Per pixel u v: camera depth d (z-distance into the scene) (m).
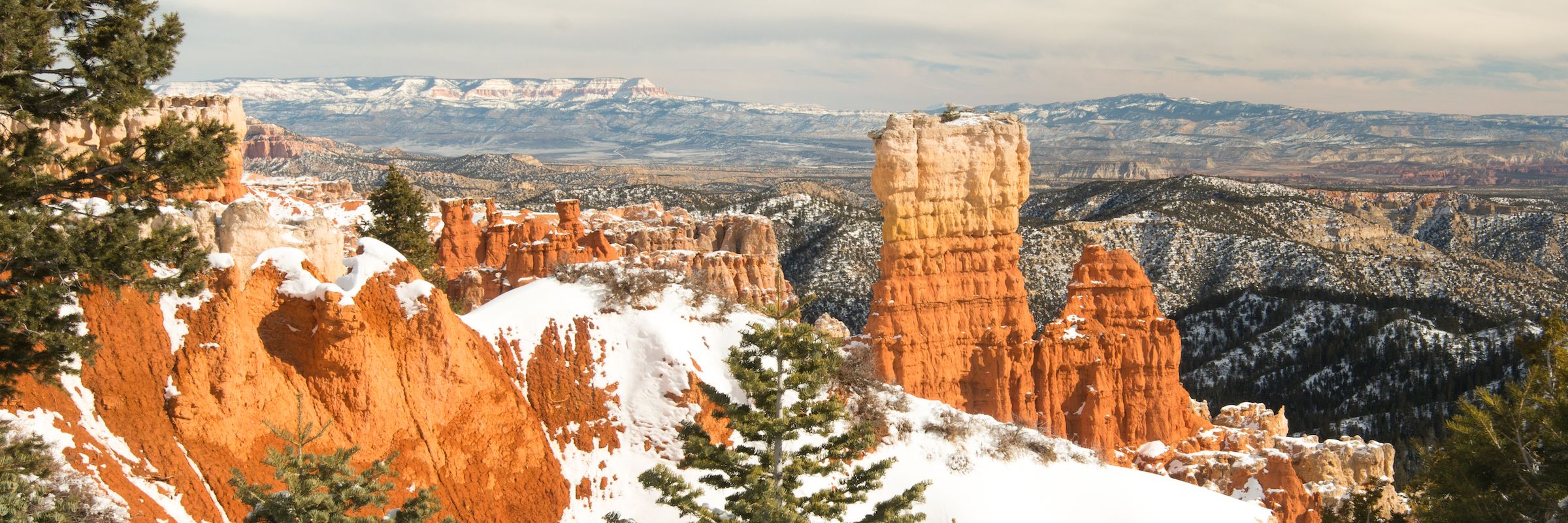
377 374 37.12
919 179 58.09
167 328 34.59
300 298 37.16
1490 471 36.28
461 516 37.69
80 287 32.78
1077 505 44.84
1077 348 60.66
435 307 39.09
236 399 34.59
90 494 29.97
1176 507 45.59
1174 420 62.22
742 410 37.50
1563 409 34.19
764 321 48.28
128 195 35.19
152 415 33.50
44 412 31.77
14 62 32.03
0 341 31.20
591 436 41.97
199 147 35.28
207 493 33.06
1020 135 60.16
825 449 39.09
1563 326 37.66
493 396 40.28
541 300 45.06
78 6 33.84
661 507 40.38
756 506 35.03
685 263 95.19
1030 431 49.44
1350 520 52.50
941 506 43.03
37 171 34.12
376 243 40.25
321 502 28.56
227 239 37.53
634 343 44.38
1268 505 55.81
